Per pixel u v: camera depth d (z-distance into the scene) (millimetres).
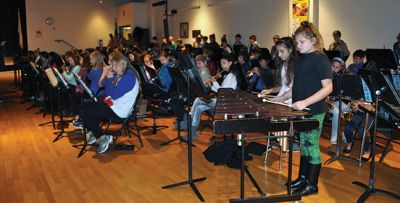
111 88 4273
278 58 3713
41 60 8242
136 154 4258
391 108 2896
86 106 4336
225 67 4578
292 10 8797
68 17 16688
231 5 11086
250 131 2432
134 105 4320
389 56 5043
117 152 4348
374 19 7141
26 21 15914
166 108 6289
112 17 17516
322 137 4805
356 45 7551
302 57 2848
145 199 3064
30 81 8438
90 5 17031
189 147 3236
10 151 4496
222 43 10109
